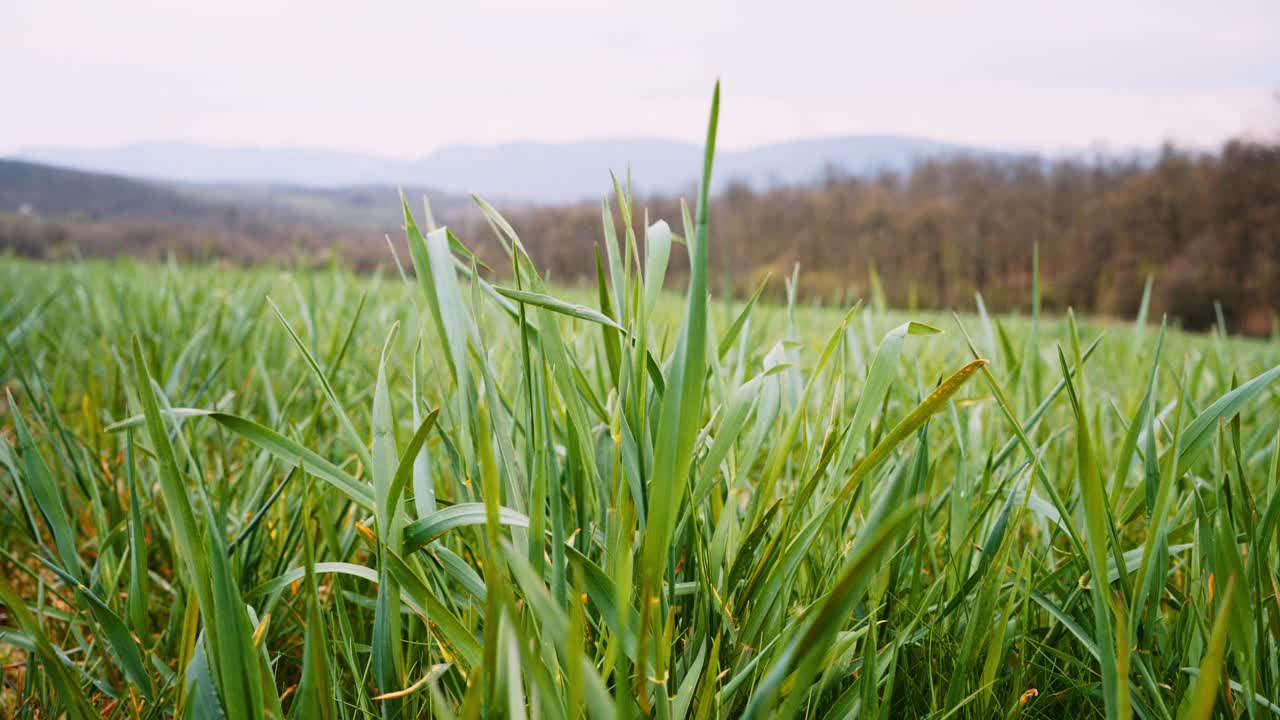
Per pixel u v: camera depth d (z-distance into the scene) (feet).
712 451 2.87
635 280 3.00
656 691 2.23
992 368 6.78
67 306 13.87
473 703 1.88
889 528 1.46
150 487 5.24
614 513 2.83
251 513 4.82
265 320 10.64
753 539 3.05
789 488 4.57
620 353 2.95
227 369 8.44
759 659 2.74
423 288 2.87
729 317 6.15
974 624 2.95
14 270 19.89
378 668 2.64
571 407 3.02
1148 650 3.14
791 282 4.29
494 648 1.95
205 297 13.04
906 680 3.27
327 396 2.84
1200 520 2.84
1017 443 3.75
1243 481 3.05
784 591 2.87
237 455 7.04
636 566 2.73
